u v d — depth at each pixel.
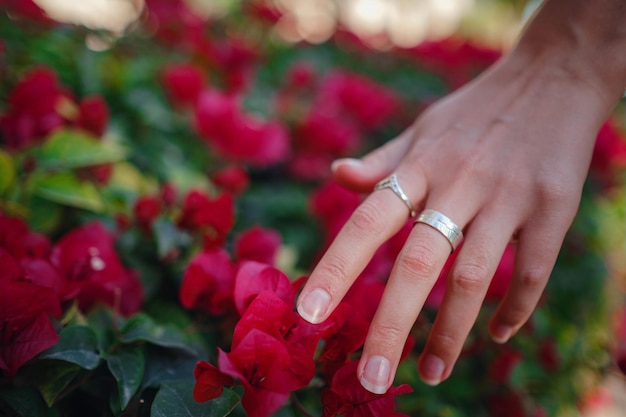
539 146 0.30
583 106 0.30
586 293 0.64
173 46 0.77
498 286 0.41
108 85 0.59
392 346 0.26
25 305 0.27
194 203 0.37
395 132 0.85
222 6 1.00
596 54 0.31
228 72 0.73
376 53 1.10
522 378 0.43
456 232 0.28
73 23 0.65
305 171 0.66
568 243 0.64
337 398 0.26
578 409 0.51
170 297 0.38
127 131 0.57
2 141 0.44
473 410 0.44
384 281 0.39
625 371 0.44
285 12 1.04
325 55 1.05
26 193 0.39
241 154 0.56
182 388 0.27
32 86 0.42
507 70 0.33
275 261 0.37
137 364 0.29
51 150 0.40
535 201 0.29
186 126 0.62
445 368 0.29
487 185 0.29
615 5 0.31
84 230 0.34
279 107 0.73
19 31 0.57
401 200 0.30
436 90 1.03
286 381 0.25
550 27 0.32
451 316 0.28
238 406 0.29
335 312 0.27
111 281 0.33
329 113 0.75
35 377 0.28
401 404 0.39
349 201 0.50
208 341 0.34
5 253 0.28
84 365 0.27
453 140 0.31
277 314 0.26
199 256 0.31
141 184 0.47
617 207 0.84
